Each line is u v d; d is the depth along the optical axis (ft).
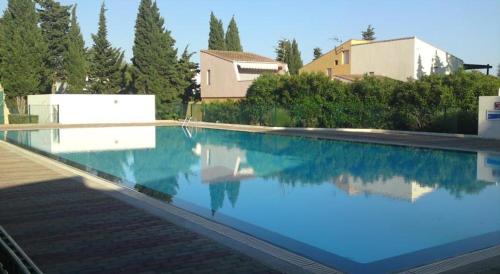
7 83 127.34
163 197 37.40
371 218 30.17
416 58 125.39
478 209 32.35
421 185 42.29
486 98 70.90
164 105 143.64
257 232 26.86
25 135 92.84
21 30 133.49
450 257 20.34
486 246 23.66
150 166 55.93
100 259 19.15
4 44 129.29
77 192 32.86
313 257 22.00
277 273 17.60
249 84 126.93
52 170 43.45
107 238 21.95
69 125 111.55
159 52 146.51
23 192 32.86
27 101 132.05
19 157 54.13
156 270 17.97
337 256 22.17
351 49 143.95
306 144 77.36
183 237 22.11
